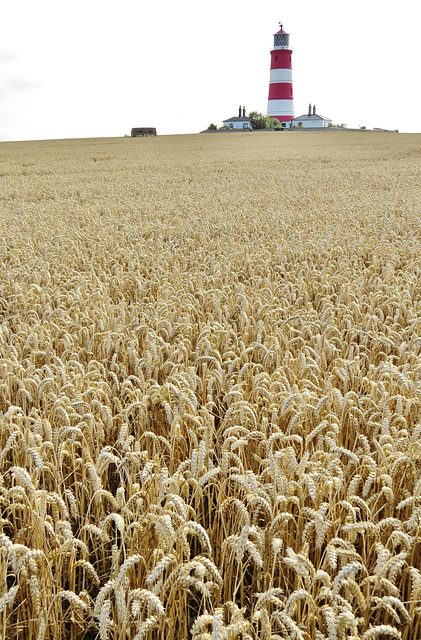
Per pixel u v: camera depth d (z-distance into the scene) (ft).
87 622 9.29
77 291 23.36
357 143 190.70
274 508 9.12
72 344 17.07
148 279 27.99
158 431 13.34
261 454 12.55
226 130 384.06
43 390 13.83
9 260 32.01
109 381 15.66
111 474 13.03
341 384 15.87
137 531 9.28
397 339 18.04
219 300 20.77
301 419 11.91
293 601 7.14
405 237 37.81
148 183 83.82
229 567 9.14
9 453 13.19
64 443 11.29
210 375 14.93
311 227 42.27
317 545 8.53
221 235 40.52
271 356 16.12
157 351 16.02
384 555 7.79
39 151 179.63
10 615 9.02
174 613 8.57
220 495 10.62
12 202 64.13
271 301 21.72
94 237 39.01
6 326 19.84
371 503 10.79
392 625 9.37
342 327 19.76
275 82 375.04
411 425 12.92
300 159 126.93
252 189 71.46
